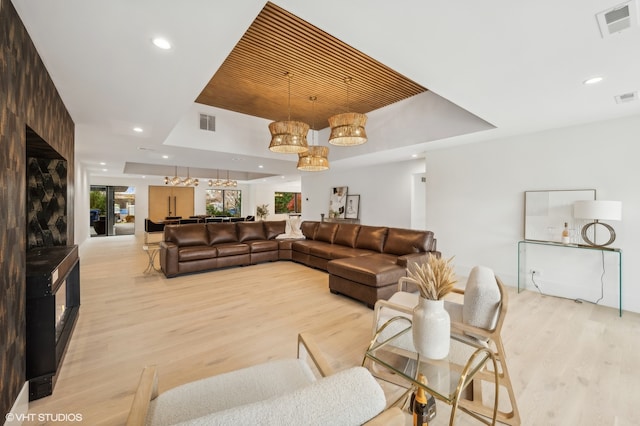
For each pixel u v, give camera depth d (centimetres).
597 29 177
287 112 558
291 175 1019
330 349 234
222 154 578
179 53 204
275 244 588
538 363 214
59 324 235
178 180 965
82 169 779
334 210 854
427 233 428
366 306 334
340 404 64
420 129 467
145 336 256
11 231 149
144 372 115
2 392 137
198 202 1315
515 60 217
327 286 414
